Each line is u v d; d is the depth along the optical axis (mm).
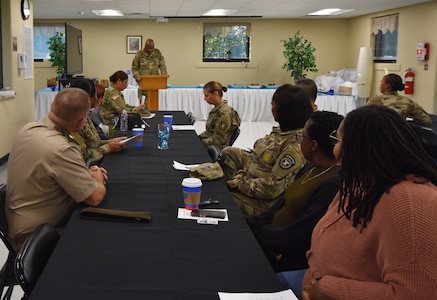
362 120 1146
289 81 12062
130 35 11711
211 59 11984
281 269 1950
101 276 1340
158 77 6742
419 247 978
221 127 4199
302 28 11938
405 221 1013
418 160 1093
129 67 11828
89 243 1577
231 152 3223
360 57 10320
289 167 2389
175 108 9750
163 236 1660
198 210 1918
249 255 1515
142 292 1254
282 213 2062
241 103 9984
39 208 2031
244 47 11984
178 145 3562
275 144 2510
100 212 1813
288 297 1260
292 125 2471
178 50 11883
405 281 976
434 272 957
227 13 10609
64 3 8508
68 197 2064
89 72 11773
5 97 5797
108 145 3189
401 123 1134
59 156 1962
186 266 1421
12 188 2043
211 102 4309
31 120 7125
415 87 8992
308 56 10734
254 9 9734
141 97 7785
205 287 1293
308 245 1771
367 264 1144
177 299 1225
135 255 1491
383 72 10211
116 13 10320
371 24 10656
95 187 2004
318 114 1933
